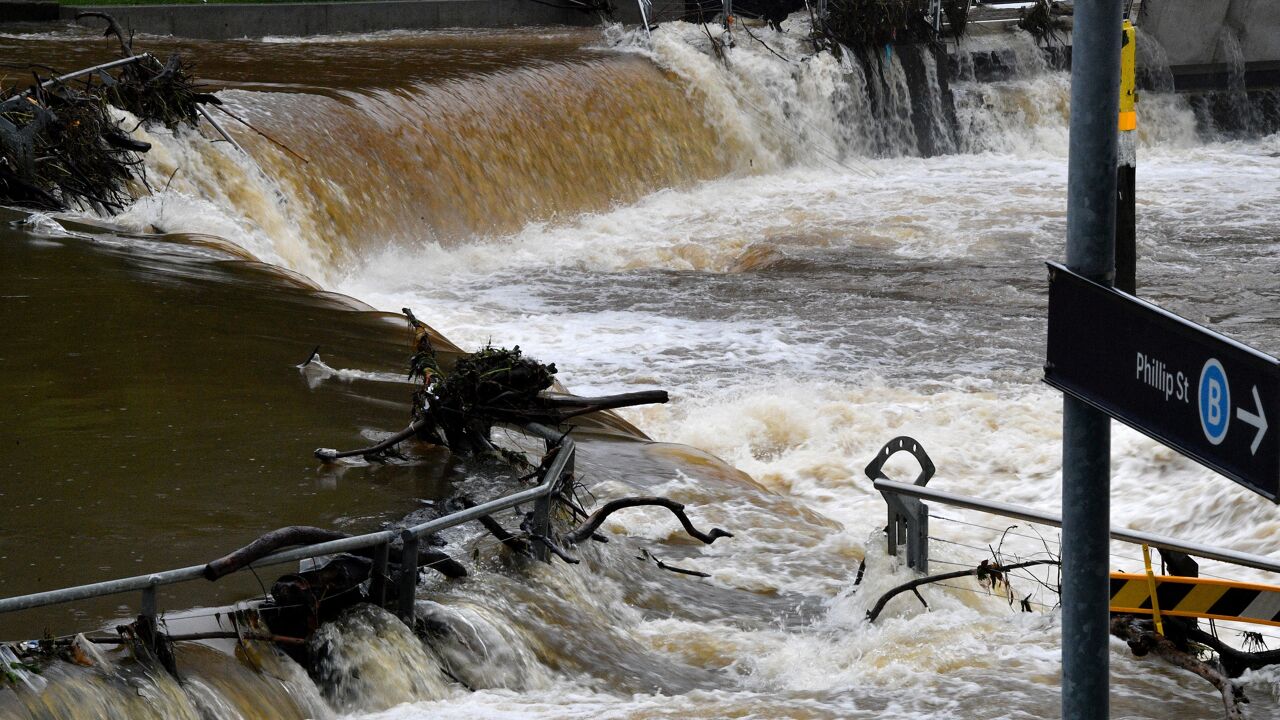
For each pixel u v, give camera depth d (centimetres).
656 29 3531
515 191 2680
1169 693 811
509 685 783
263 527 886
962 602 992
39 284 1488
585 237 2669
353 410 1166
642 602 955
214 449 1036
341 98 2467
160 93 2106
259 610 742
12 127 1828
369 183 2364
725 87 3428
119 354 1264
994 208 2986
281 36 3859
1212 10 4172
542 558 907
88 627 709
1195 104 4206
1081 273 326
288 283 1622
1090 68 318
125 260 1628
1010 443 1554
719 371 1781
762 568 1047
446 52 3347
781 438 1561
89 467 977
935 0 3962
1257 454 282
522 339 1923
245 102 2327
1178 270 2406
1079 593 333
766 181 3353
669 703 773
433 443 1095
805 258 2505
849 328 2023
